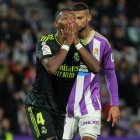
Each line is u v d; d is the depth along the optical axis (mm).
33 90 16453
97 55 16859
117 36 41156
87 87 16516
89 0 43500
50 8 45438
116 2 44438
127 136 33406
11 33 38000
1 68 35312
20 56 36781
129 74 38438
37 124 16219
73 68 16297
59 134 16703
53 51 16125
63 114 16547
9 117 32188
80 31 16766
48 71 15562
